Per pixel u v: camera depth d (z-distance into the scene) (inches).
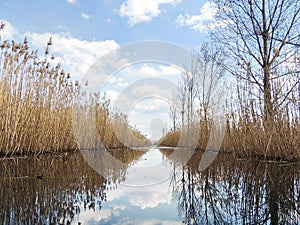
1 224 69.9
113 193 116.9
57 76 275.7
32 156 228.7
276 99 234.1
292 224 75.8
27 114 218.8
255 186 130.8
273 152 237.1
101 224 74.6
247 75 284.8
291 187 126.3
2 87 197.2
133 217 82.3
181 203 101.7
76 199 101.5
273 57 277.0
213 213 87.4
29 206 88.4
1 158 198.2
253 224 76.1
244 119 288.0
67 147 305.0
